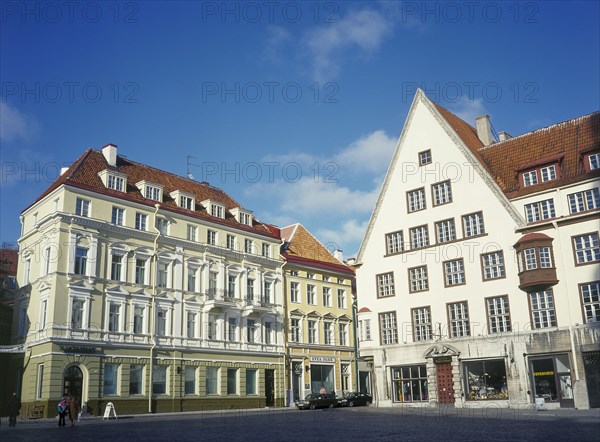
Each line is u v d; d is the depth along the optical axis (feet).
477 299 137.49
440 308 143.64
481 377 134.41
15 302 153.79
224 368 166.50
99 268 144.05
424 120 155.94
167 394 152.15
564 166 132.26
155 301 154.20
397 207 157.38
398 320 151.12
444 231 146.82
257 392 174.91
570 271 123.34
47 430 90.68
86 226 142.72
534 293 128.36
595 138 132.16
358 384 202.18
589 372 117.70
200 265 167.53
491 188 139.74
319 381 195.42
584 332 119.24
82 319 138.62
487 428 71.10
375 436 64.64
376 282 157.79
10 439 72.54
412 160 156.66
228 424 94.73
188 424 97.76
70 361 133.69
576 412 104.53
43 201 149.79
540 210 131.85
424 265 148.97
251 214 191.01
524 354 127.13
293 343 188.65
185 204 170.81
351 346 209.56
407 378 147.95
